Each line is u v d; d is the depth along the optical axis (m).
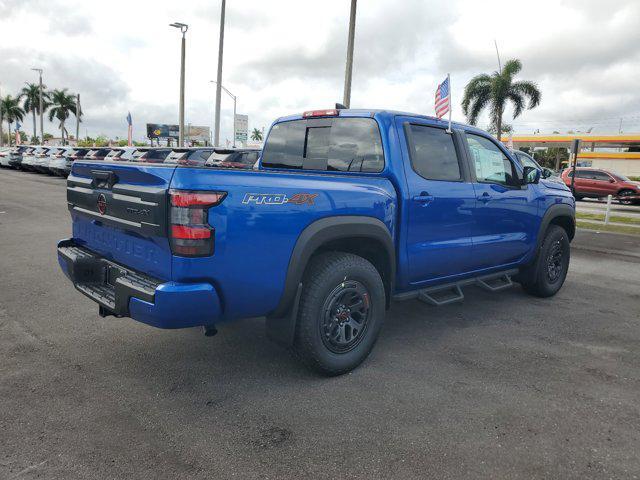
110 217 3.18
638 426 2.91
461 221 4.35
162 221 2.70
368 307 3.58
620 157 48.03
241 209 2.83
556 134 50.22
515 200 4.97
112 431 2.71
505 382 3.46
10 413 2.86
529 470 2.47
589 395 3.29
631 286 6.57
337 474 2.40
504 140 40.56
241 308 2.96
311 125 4.38
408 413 2.99
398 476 2.40
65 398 3.06
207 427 2.78
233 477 2.36
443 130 4.31
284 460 2.50
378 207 3.58
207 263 2.74
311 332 3.24
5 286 5.47
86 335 4.12
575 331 4.61
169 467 2.41
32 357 3.65
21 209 12.53
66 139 74.56
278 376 3.46
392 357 3.87
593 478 2.41
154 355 3.76
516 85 29.19
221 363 3.65
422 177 3.99
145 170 2.79
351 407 3.05
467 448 2.64
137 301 2.79
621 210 18.91
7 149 37.59
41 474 2.33
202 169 2.74
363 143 3.98
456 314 5.07
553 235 5.62
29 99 68.06
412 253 3.95
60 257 3.75
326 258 3.37
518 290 6.19
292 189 3.06
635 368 3.77
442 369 3.66
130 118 29.14
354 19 13.72
